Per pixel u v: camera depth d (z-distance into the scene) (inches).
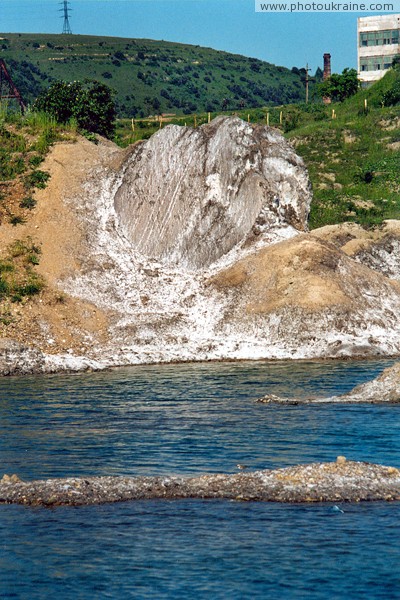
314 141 6284.5
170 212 3988.7
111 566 1299.2
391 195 5408.5
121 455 1863.9
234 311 3533.5
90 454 1876.2
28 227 3850.9
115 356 3250.5
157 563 1305.4
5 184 4047.7
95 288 3639.3
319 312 3422.7
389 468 1641.2
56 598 1210.6
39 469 1763.0
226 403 2406.5
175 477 1647.4
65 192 4055.1
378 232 4534.9
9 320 3346.5
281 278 3570.4
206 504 1531.7
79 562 1312.7
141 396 2536.9
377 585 1229.7
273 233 3897.6
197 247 3885.3
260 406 2358.5
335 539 1376.7
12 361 3075.8
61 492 1572.3
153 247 3922.2
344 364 3107.8
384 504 1517.0
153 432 2073.1
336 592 1212.5
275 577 1256.8
